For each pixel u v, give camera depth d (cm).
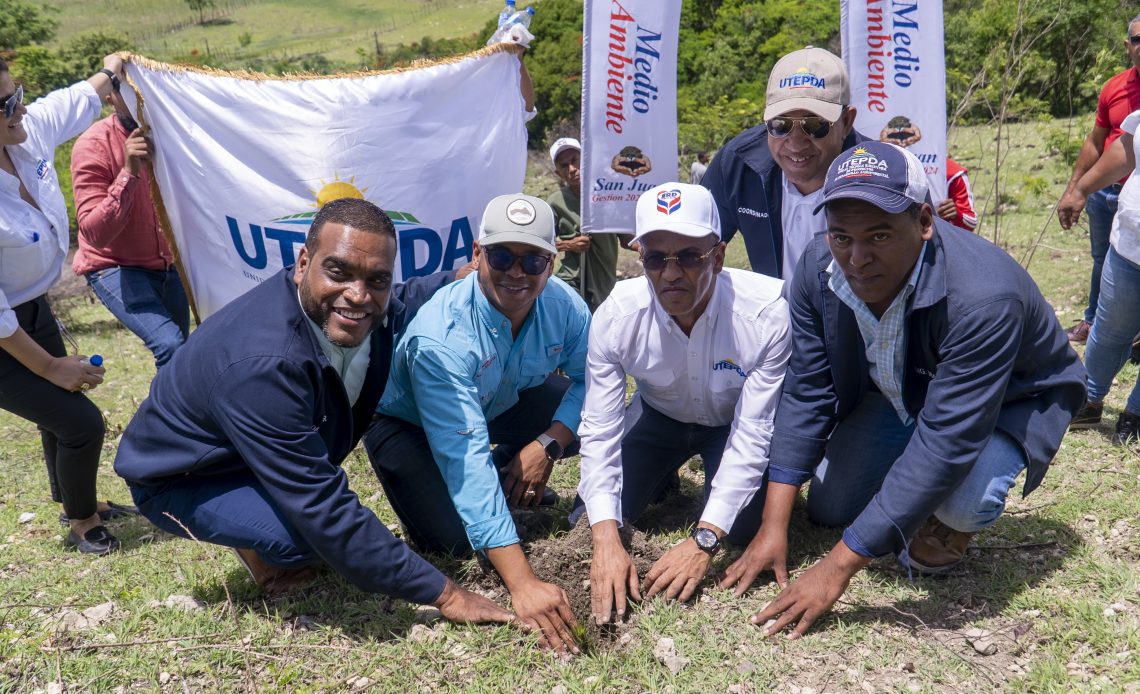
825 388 350
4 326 362
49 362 381
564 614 325
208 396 310
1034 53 1008
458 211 490
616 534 349
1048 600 330
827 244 332
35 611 357
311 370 311
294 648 325
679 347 359
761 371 353
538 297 385
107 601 363
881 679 299
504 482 403
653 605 338
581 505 395
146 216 523
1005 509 398
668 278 324
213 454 323
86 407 399
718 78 2408
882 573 359
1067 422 342
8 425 648
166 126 466
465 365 354
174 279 550
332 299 301
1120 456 435
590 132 496
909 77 480
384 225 303
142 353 857
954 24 1211
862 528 312
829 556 320
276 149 462
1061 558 357
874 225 291
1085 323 603
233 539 334
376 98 466
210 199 469
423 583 325
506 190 510
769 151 426
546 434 400
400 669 313
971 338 300
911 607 336
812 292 337
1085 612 319
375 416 396
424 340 352
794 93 397
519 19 500
